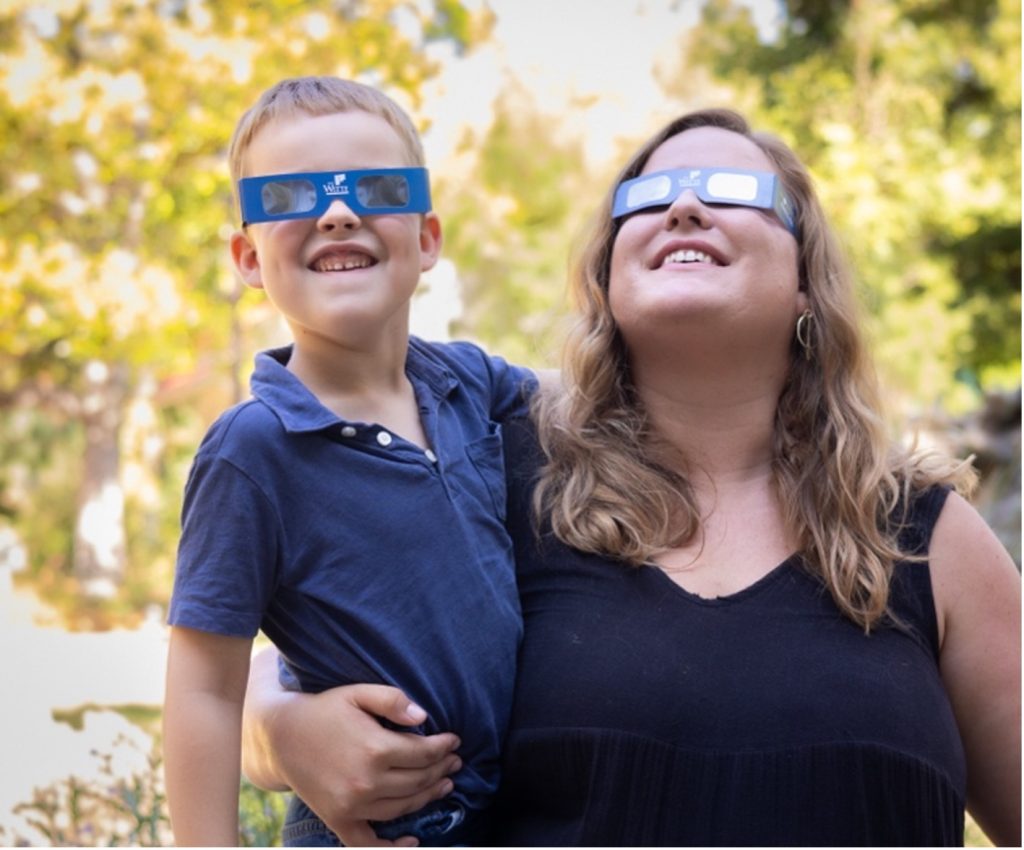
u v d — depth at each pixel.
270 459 2.16
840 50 10.92
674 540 2.37
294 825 2.35
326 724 2.14
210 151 9.05
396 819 2.18
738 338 2.37
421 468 2.23
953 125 10.78
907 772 2.14
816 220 2.56
